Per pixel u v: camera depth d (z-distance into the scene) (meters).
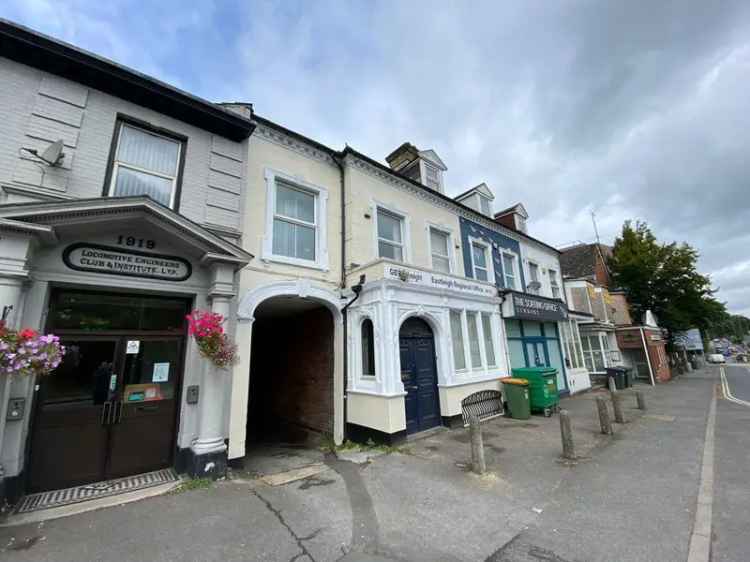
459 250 11.50
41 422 4.46
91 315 4.96
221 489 4.75
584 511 4.05
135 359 5.20
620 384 17.08
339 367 7.73
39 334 4.29
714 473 5.21
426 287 8.15
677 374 26.89
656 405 11.88
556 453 6.27
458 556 3.19
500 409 9.65
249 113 7.01
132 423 5.07
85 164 5.09
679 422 8.98
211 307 5.70
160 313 5.49
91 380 4.86
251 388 11.35
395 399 6.88
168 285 5.36
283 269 7.07
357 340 7.65
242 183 6.66
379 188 9.34
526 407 9.27
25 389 4.22
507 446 6.73
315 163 8.22
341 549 3.32
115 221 4.78
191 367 5.42
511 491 4.62
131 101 5.70
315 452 6.92
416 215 10.29
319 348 8.56
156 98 5.82
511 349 11.52
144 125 5.75
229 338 5.70
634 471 5.35
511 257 14.34
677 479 4.99
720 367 40.41
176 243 5.40
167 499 4.38
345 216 8.44
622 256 26.81
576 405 11.70
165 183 5.88
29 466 4.33
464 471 5.38
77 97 5.20
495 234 13.56
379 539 3.48
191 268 5.62
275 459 6.51
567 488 4.71
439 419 8.20
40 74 4.99
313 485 4.96
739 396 14.66
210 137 6.42
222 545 3.38
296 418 9.05
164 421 5.30
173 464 5.23
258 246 6.74
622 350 21.59
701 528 3.62
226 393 5.73
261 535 3.56
